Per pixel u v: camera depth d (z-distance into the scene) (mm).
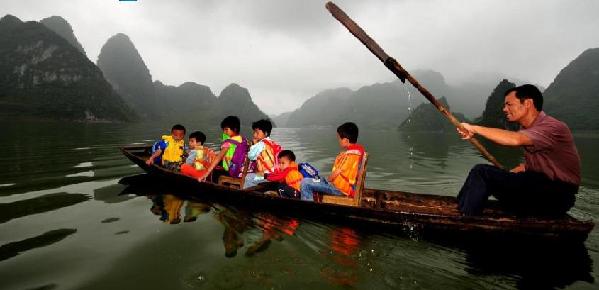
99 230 3629
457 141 25219
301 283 2604
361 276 2746
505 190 3426
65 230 3617
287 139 27844
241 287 2518
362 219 3783
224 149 5227
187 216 4148
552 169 3109
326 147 17719
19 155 9609
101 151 10883
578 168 3115
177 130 6406
